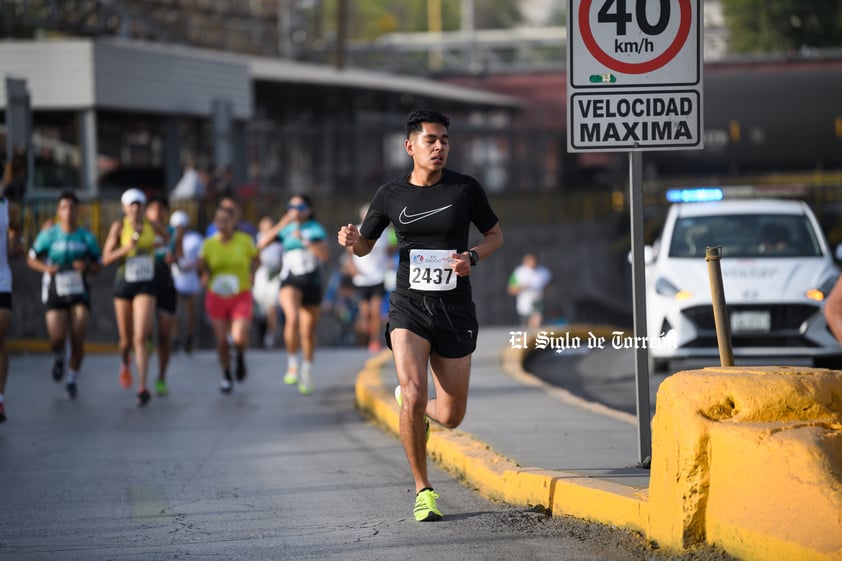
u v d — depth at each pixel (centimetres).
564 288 13088
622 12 2345
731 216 4697
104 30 10194
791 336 4241
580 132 2352
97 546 2139
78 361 4428
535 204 12912
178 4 12912
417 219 2272
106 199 7225
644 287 2414
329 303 9156
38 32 10588
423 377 2259
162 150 10338
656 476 1900
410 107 15750
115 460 3092
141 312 4219
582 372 5291
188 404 4275
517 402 3697
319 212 9894
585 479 2259
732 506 1728
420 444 2261
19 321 6825
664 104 2348
